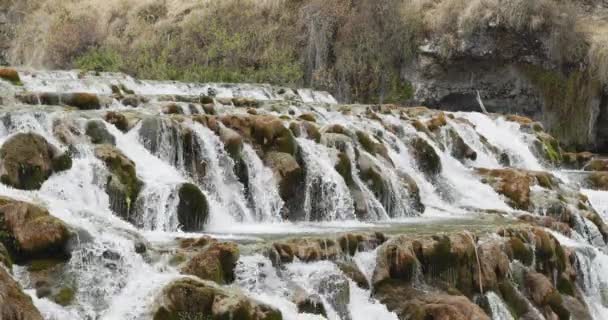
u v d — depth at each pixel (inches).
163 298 309.0
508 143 800.3
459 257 430.3
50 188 422.6
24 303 284.7
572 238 582.6
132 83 740.7
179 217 451.8
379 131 650.2
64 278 321.1
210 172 506.9
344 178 550.6
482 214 592.4
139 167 472.1
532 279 467.8
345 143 574.9
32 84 652.7
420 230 469.7
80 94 552.1
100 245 335.0
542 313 459.2
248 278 351.3
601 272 537.3
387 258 402.9
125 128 495.5
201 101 637.9
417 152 656.4
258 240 408.5
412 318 380.2
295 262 371.9
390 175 585.9
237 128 536.1
